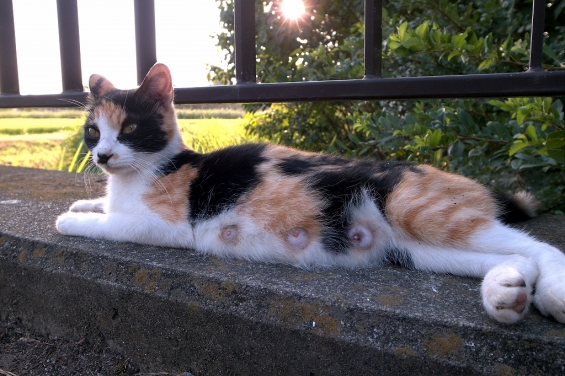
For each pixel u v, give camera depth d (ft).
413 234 1.52
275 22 3.98
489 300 1.16
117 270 1.47
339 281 1.37
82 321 1.52
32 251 1.59
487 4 2.50
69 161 4.44
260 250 1.60
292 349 1.26
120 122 1.76
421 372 1.15
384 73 2.85
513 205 1.82
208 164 1.72
